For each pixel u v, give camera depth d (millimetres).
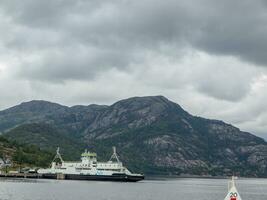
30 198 194000
